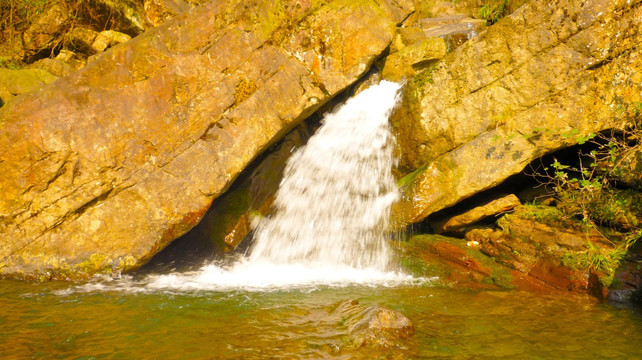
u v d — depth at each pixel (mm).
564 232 6230
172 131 6199
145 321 4797
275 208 7398
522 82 6344
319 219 7469
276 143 7371
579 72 6008
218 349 4125
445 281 6363
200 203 6316
